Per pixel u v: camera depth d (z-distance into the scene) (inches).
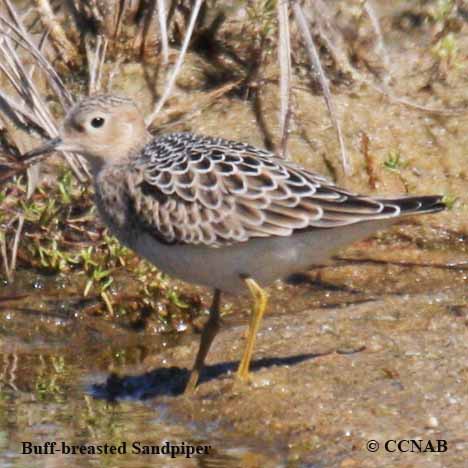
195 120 593.6
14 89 600.4
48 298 530.9
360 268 546.0
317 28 621.3
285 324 493.4
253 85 608.7
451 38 619.5
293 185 428.5
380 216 419.5
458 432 402.9
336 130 570.3
